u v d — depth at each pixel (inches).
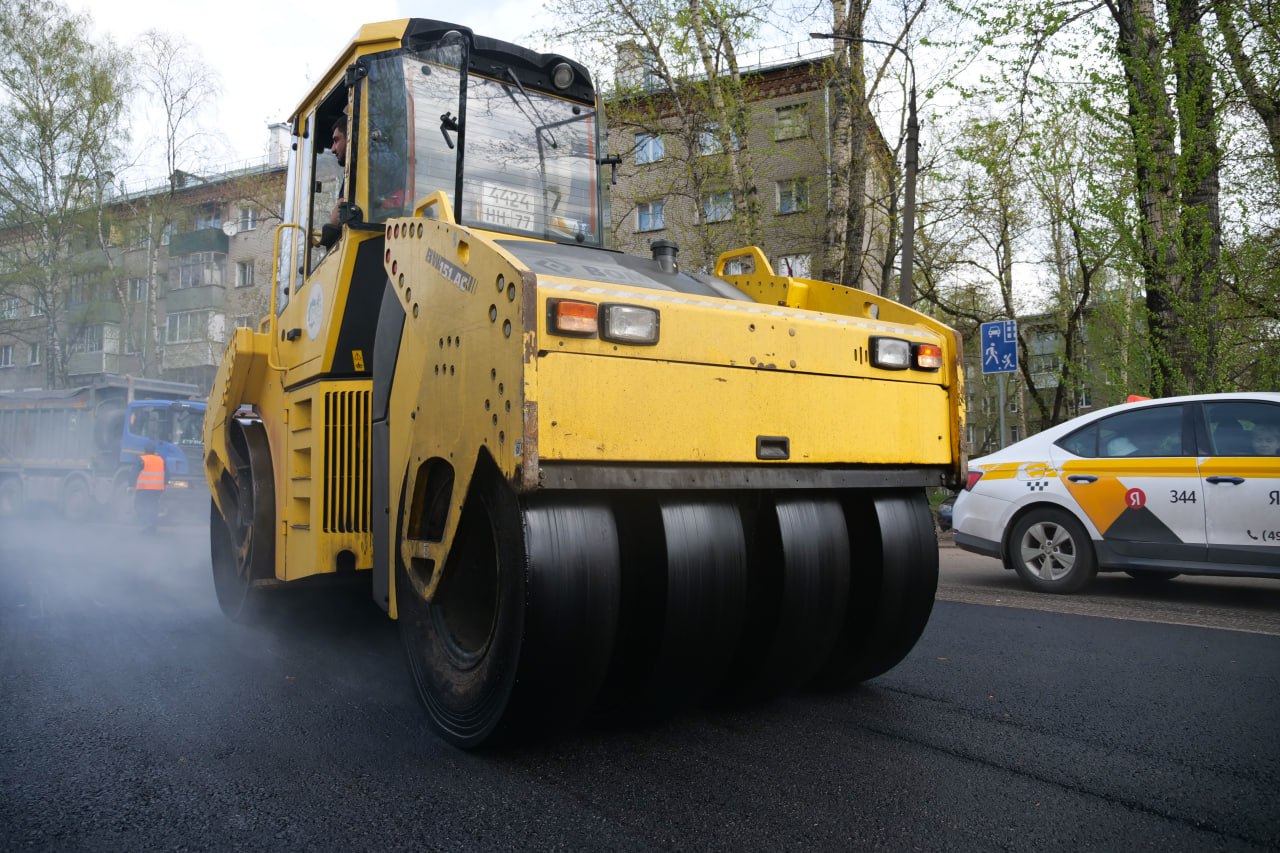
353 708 150.3
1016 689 161.8
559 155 203.0
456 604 135.0
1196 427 271.1
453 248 128.3
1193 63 494.6
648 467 118.7
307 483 184.9
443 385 129.0
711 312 126.0
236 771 119.7
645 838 98.0
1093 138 533.6
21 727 140.2
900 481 148.3
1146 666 180.4
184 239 1656.0
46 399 857.5
